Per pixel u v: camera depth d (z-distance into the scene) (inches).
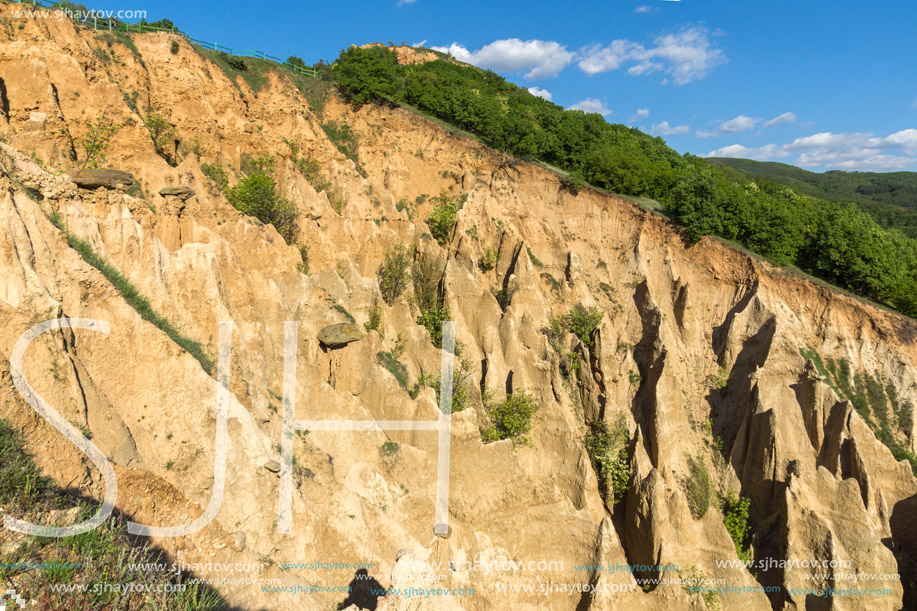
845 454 1212.5
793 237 1555.1
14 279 576.7
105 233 797.9
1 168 625.9
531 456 1147.3
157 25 1668.3
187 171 1151.0
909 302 1443.2
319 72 1978.3
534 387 1286.9
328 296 1174.3
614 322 1541.6
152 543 546.6
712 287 1534.2
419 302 1448.1
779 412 1295.5
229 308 918.4
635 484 1130.0
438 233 1663.4
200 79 1531.7
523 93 2765.7
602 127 2214.6
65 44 1232.2
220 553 621.3
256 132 1620.3
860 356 1396.4
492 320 1384.1
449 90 1953.7
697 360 1456.7
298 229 1330.0
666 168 1791.3
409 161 1820.9
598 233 1664.6
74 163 1092.5
